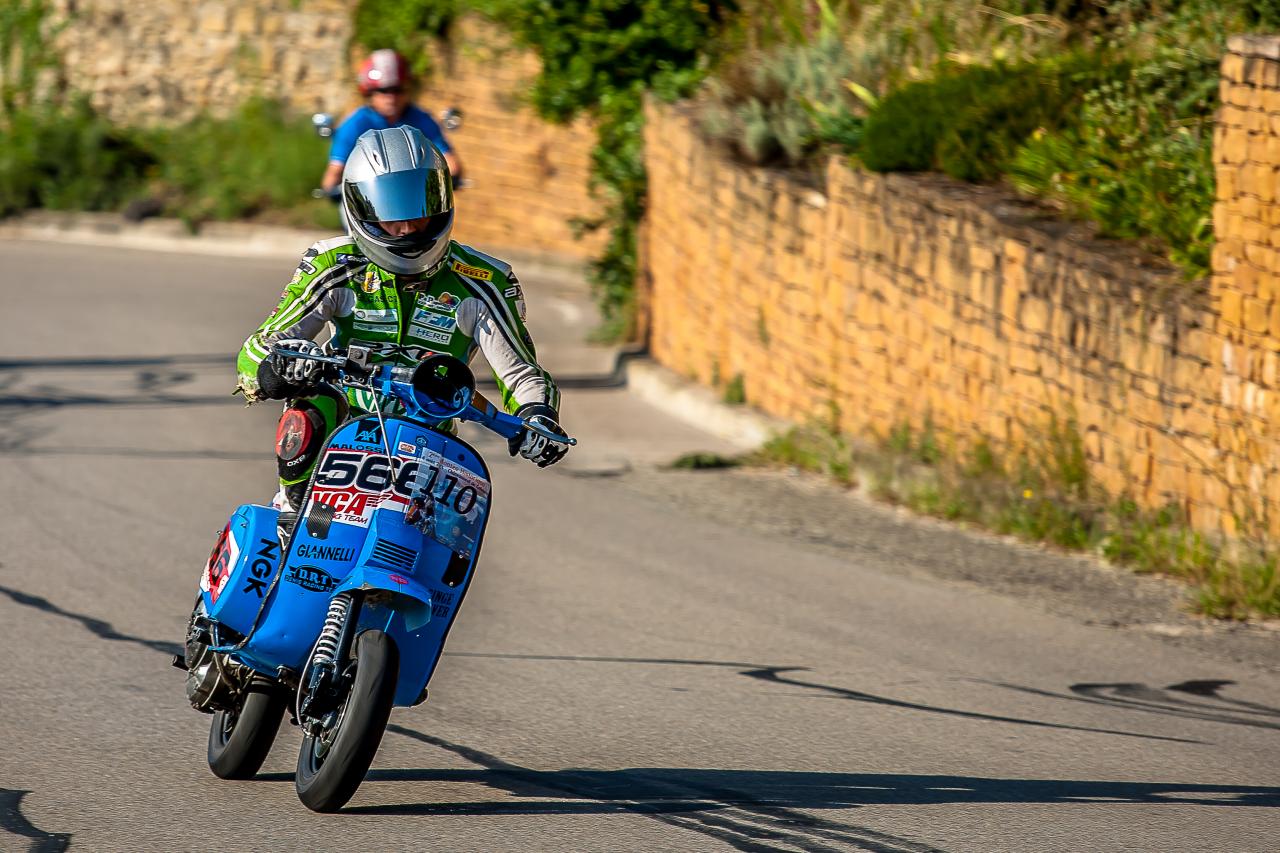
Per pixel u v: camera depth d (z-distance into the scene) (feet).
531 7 254.27
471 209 360.28
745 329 197.16
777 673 93.81
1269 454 115.24
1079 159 149.38
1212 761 78.43
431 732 79.56
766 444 173.99
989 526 139.64
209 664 66.85
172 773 71.46
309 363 62.23
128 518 132.87
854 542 134.51
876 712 85.76
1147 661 99.19
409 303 66.64
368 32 371.35
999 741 80.74
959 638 103.96
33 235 392.68
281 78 401.90
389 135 65.57
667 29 245.86
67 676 88.17
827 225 175.32
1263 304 115.55
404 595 62.64
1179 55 153.17
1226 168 119.85
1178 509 125.18
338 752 61.36
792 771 74.13
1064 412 137.80
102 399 196.65
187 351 235.61
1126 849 63.72
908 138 163.63
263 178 389.60
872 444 163.02
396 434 63.62
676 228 222.89
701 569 122.83
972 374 149.79
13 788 68.64
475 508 64.69
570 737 79.25
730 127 207.62
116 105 412.36
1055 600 115.14
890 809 68.28
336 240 66.85
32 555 118.73
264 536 65.51
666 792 70.03
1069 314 136.67
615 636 101.91
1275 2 150.61
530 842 62.39
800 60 199.11
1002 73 165.27
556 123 263.49
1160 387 126.62
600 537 133.69
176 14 407.44
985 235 146.92
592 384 224.94
